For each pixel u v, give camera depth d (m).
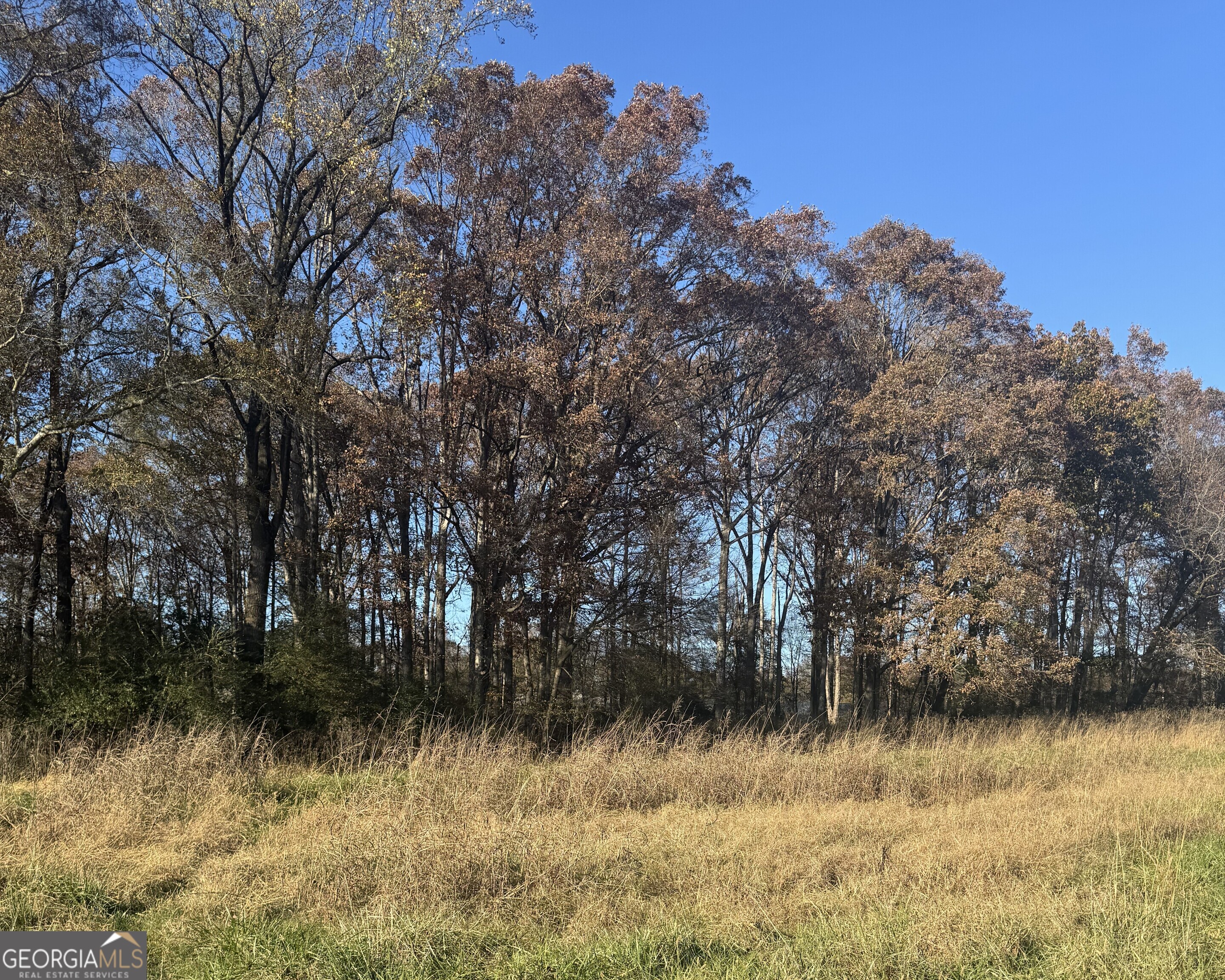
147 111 23.62
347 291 24.62
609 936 6.41
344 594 25.41
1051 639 37.59
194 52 21.20
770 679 39.88
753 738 15.67
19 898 6.80
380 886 7.19
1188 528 39.22
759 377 33.62
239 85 21.77
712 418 34.88
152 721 15.47
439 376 27.47
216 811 9.34
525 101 25.52
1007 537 29.11
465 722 20.38
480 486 22.92
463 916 6.71
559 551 23.28
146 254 17.28
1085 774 14.85
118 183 17.22
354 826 8.53
